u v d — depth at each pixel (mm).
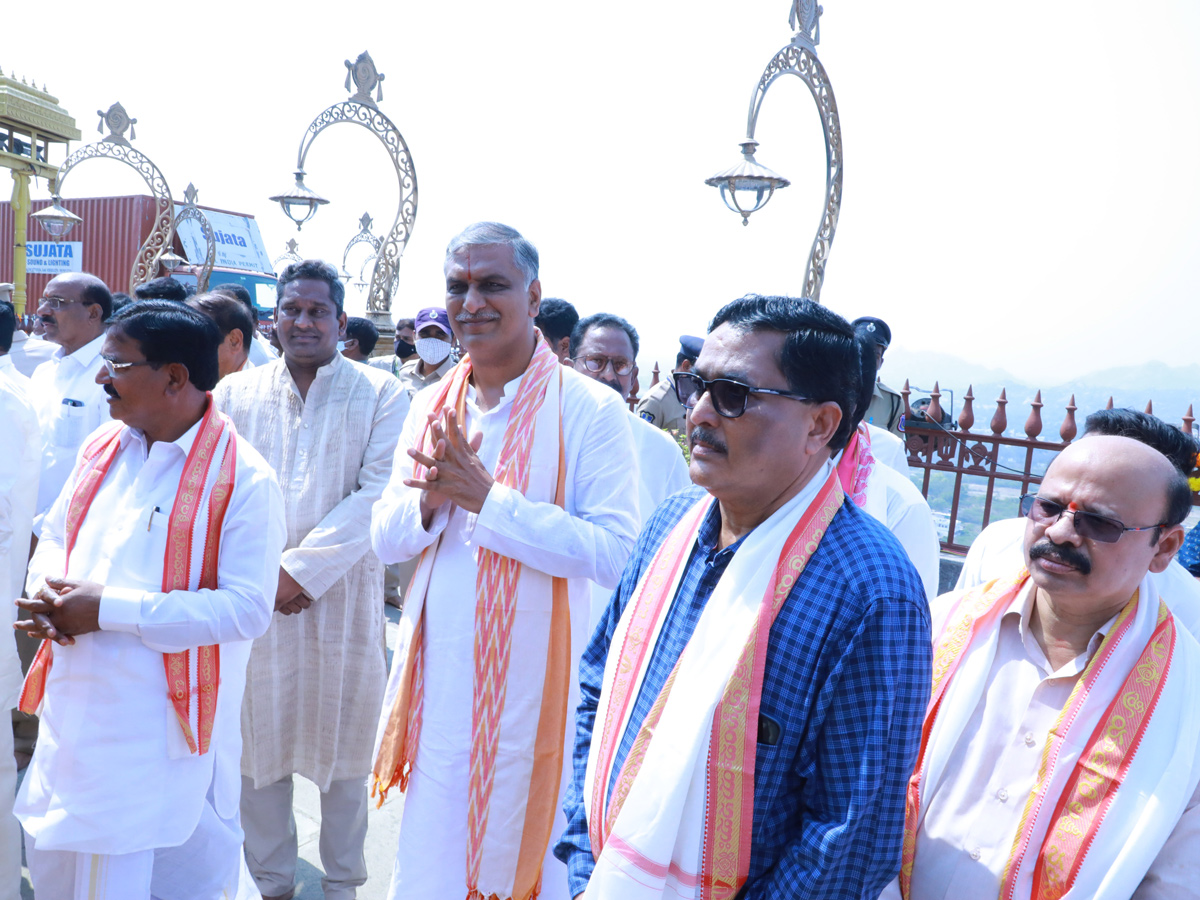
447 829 2221
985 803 1422
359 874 2898
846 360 1307
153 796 2066
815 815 1248
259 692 2777
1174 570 1840
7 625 2645
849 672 1219
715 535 1488
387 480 2932
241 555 2182
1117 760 1314
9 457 2635
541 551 2141
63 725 2047
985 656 1496
